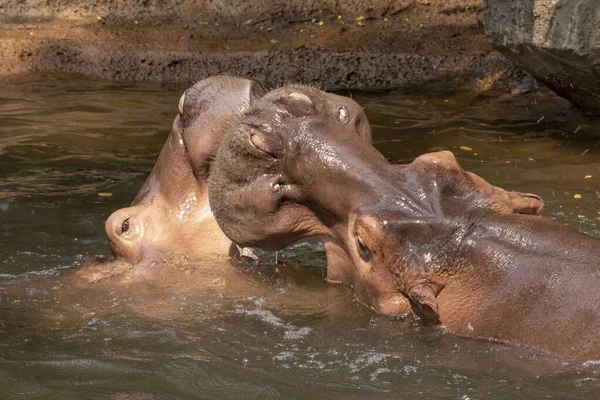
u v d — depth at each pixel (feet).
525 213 23.85
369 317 23.80
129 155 45.57
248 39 73.46
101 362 23.41
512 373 21.31
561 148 47.24
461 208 22.75
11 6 78.43
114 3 78.95
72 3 78.89
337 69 67.36
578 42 48.06
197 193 29.27
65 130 50.49
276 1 78.69
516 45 51.93
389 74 66.69
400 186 22.95
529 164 44.04
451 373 21.83
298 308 26.13
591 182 40.86
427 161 23.15
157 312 26.37
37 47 68.64
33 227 34.45
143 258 28.89
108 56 68.33
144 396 21.67
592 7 47.42
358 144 23.70
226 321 25.58
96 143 47.85
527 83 62.64
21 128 50.78
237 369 22.85
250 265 28.81
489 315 21.89
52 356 23.81
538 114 55.21
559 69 50.98
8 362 23.44
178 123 29.14
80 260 31.24
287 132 23.95
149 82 66.44
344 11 78.48
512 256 21.94
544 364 20.98
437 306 22.09
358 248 23.03
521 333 21.45
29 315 26.40
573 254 21.57
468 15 77.66
